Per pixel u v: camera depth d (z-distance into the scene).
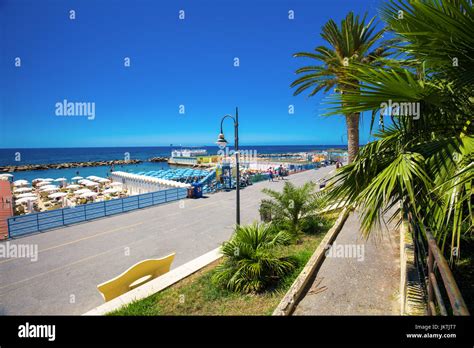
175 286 5.83
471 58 2.20
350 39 9.97
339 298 4.10
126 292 5.82
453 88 2.45
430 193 2.37
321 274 4.91
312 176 29.77
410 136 2.92
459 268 3.90
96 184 31.16
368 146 3.35
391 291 4.20
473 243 4.48
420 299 3.01
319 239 7.64
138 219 13.96
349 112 2.63
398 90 2.35
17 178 54.25
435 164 2.44
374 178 2.80
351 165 3.32
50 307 6.03
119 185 32.44
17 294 6.65
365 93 2.44
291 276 5.50
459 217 2.10
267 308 4.47
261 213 10.18
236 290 5.29
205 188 23.02
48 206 23.75
